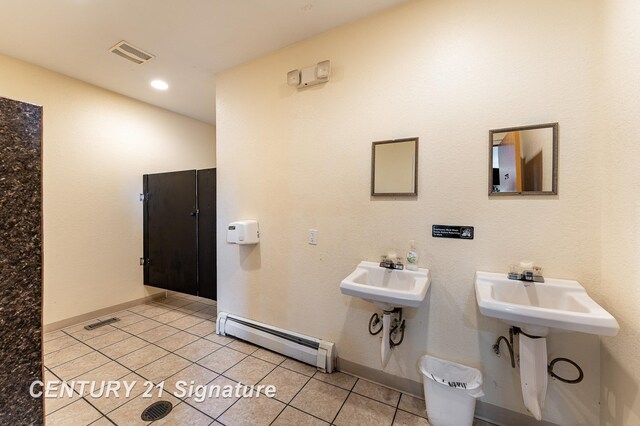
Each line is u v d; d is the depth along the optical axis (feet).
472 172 5.51
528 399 4.56
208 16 6.43
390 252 6.29
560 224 4.88
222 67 8.79
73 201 9.67
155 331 9.22
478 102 5.44
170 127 12.84
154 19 6.53
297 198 7.59
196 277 10.32
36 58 8.25
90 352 7.82
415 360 6.09
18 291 3.33
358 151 6.68
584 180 4.71
